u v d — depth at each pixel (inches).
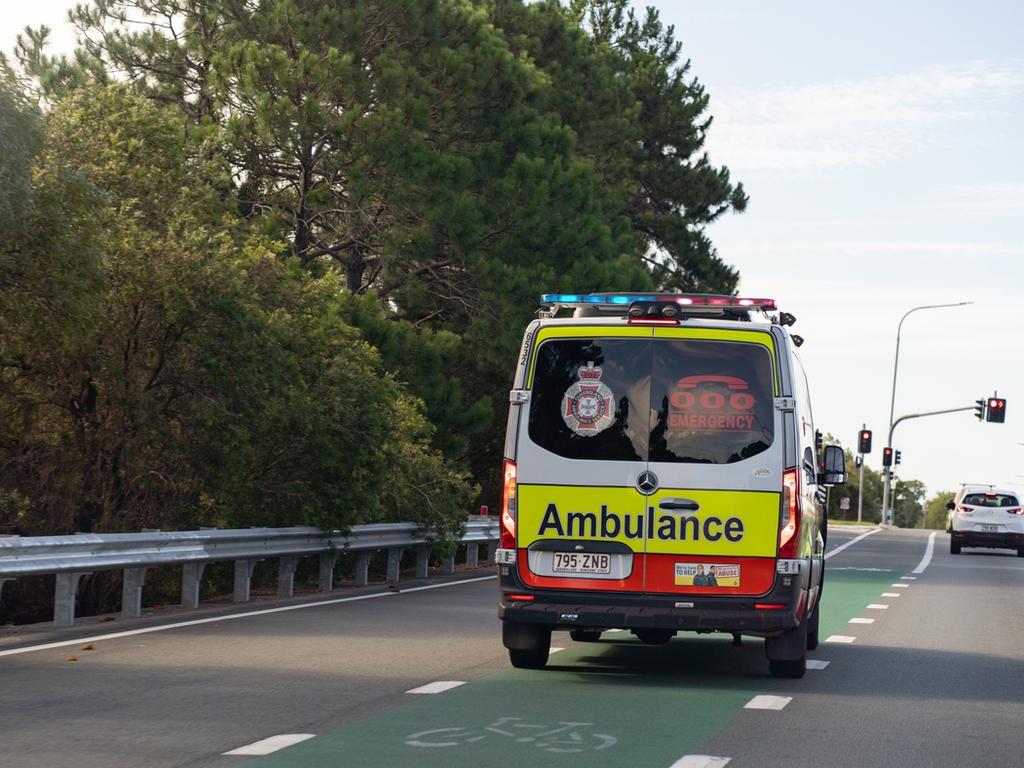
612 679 466.0
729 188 2458.2
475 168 1368.1
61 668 462.0
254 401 839.7
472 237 1302.9
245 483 877.2
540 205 1369.3
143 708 383.2
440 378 1278.3
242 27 1291.8
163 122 903.7
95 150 871.1
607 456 448.8
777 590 441.4
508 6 1727.4
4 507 813.2
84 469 850.8
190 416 835.4
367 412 895.1
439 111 1342.3
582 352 453.7
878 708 415.8
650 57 2477.9
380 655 509.0
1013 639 636.1
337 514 851.4
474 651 527.5
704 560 444.1
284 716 373.7
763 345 447.2
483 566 1181.7
